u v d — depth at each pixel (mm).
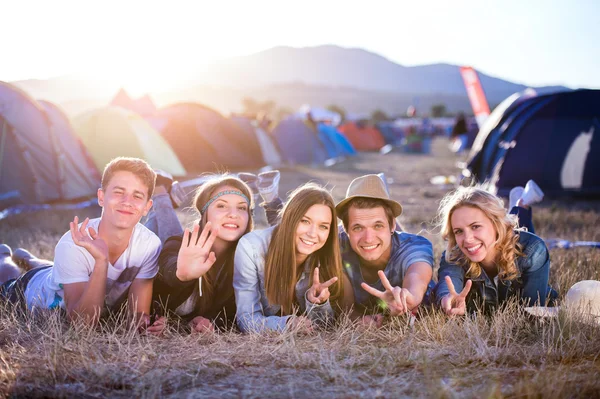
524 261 4219
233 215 4234
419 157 35562
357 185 4184
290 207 4031
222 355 3465
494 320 3926
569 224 10102
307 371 3223
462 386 2957
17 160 12617
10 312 4328
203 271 3902
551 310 3961
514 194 6219
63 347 3473
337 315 4328
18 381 3014
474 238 4098
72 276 4016
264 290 4180
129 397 2855
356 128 49375
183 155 21719
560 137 14562
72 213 11617
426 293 4508
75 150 14398
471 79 21922
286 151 29172
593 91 14570
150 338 3859
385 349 3533
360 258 4418
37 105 13344
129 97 24203
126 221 3922
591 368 3182
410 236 4406
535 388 2828
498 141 15484
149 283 4242
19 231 9039
